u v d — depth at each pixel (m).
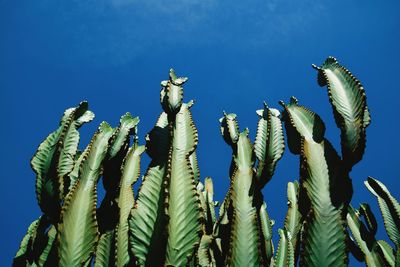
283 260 1.40
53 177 1.20
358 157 1.09
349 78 1.22
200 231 1.07
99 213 1.36
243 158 1.48
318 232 1.03
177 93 1.33
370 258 1.43
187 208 1.11
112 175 1.39
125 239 1.29
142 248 1.06
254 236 1.18
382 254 1.43
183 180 1.16
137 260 1.04
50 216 1.19
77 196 1.20
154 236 1.07
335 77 1.27
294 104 1.40
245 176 1.39
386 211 1.56
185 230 1.08
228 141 1.56
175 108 1.29
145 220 1.09
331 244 1.02
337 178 1.10
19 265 1.32
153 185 1.15
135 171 1.48
